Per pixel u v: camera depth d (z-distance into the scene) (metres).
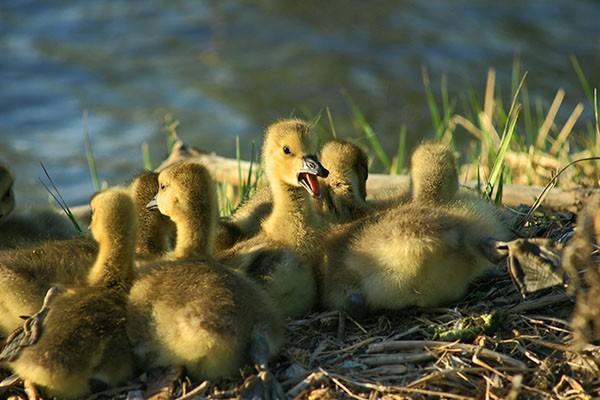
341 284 11.74
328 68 33.53
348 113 30.81
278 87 32.34
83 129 29.58
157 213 12.91
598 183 15.68
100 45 34.81
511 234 12.91
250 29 36.16
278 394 10.35
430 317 11.57
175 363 10.62
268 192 13.88
